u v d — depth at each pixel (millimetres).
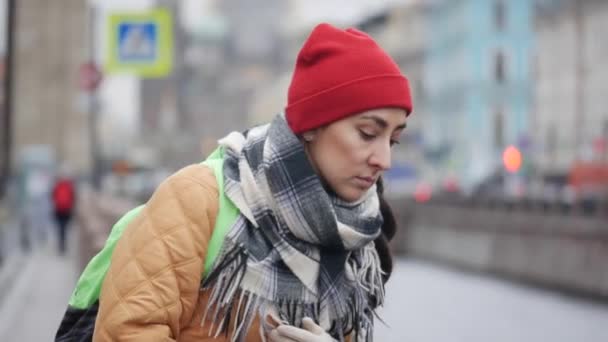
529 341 15555
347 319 3172
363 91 3014
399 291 23922
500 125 91312
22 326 15109
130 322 2941
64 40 99125
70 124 97500
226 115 186500
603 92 74750
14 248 33094
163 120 167625
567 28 80000
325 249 3088
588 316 19109
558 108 81750
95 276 3287
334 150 3076
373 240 3352
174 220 3047
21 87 96500
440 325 17344
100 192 52594
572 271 22953
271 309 3061
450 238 31828
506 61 92000
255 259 3059
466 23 92688
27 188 42094
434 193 70125
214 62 192500
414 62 108312
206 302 3084
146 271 2990
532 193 60594
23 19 97250
